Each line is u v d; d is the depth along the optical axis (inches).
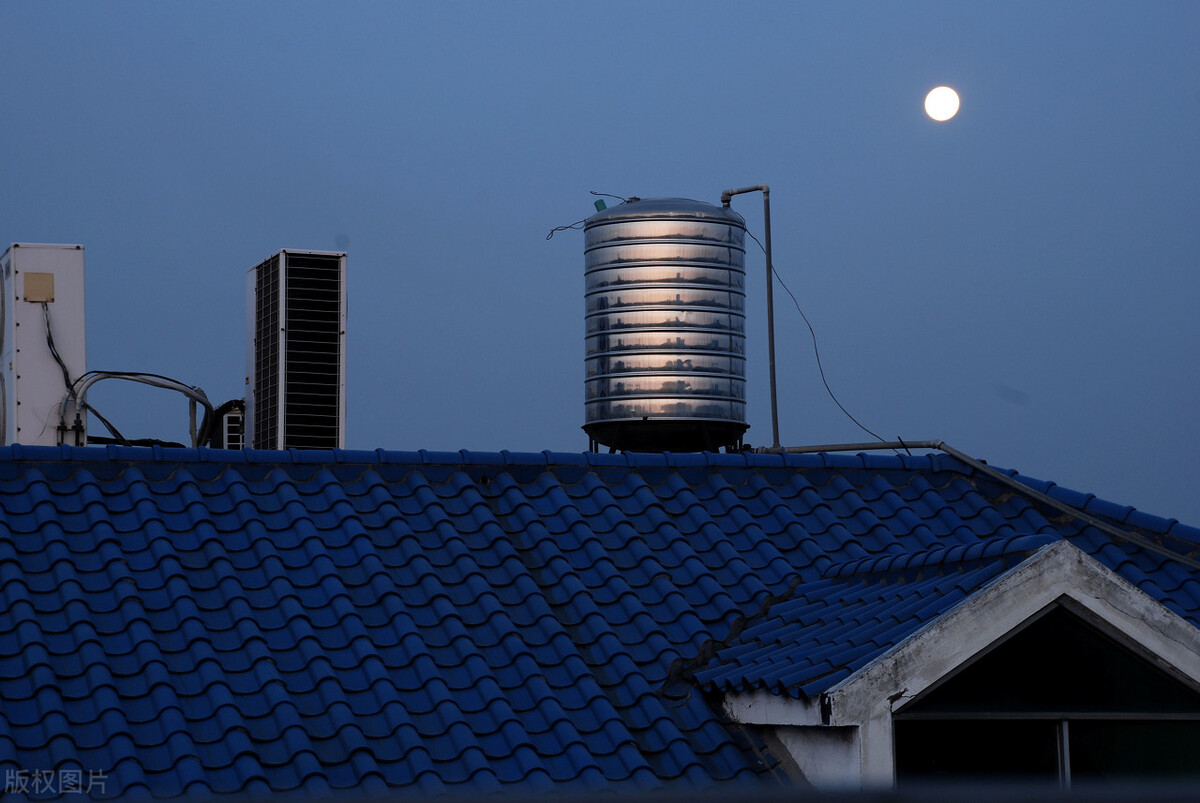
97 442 627.5
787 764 409.1
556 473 524.7
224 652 407.2
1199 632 409.1
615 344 737.6
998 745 399.2
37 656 388.5
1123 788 158.9
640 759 395.2
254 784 361.1
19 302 616.1
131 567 435.2
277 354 651.5
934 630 388.5
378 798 204.5
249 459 494.3
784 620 453.1
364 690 401.4
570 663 425.4
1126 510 530.0
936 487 551.8
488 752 389.1
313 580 442.3
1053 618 407.2
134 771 357.1
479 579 452.4
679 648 442.6
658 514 506.0
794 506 528.1
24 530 445.4
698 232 740.0
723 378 738.2
